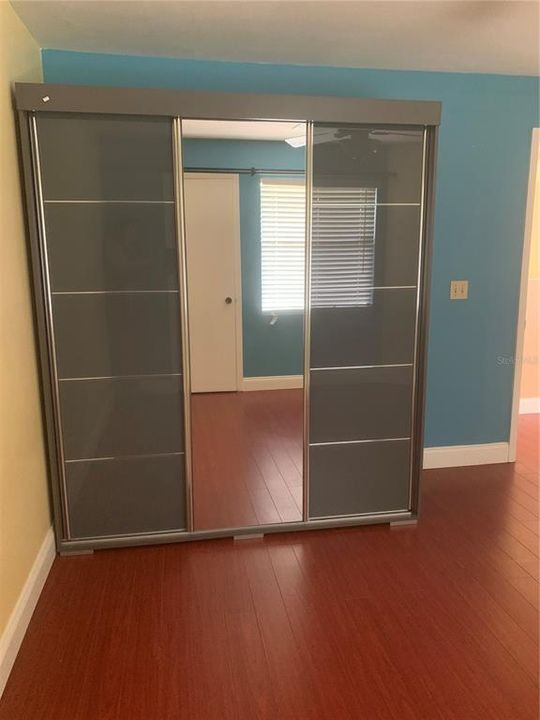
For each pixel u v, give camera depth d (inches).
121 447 99.0
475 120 123.7
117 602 86.8
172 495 102.4
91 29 94.8
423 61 113.0
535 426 170.6
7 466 75.5
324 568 96.0
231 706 67.3
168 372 98.0
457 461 139.4
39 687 70.3
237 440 127.3
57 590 90.0
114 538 101.6
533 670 73.0
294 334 130.9
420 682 71.0
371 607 85.5
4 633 72.6
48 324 92.9
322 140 96.4
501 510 117.4
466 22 92.8
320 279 101.0
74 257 92.1
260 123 97.3
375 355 105.3
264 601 87.0
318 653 75.9
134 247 93.4
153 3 84.7
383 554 100.6
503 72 121.1
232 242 125.1
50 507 99.4
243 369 129.2
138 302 95.1
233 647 77.0
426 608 85.3
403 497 112.0
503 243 130.5
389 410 107.9
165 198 92.7
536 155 127.6
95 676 72.1
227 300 126.9
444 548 102.6
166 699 68.4
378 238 101.3
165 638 78.8
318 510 109.0
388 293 103.6
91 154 89.7
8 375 77.4
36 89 84.2
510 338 135.6
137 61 108.0
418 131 99.0
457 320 131.9
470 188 126.5
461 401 136.6
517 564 97.4
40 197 89.4
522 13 89.2
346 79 116.6
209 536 104.3
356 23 93.0
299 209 125.5
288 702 67.9
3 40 80.7
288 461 128.3
